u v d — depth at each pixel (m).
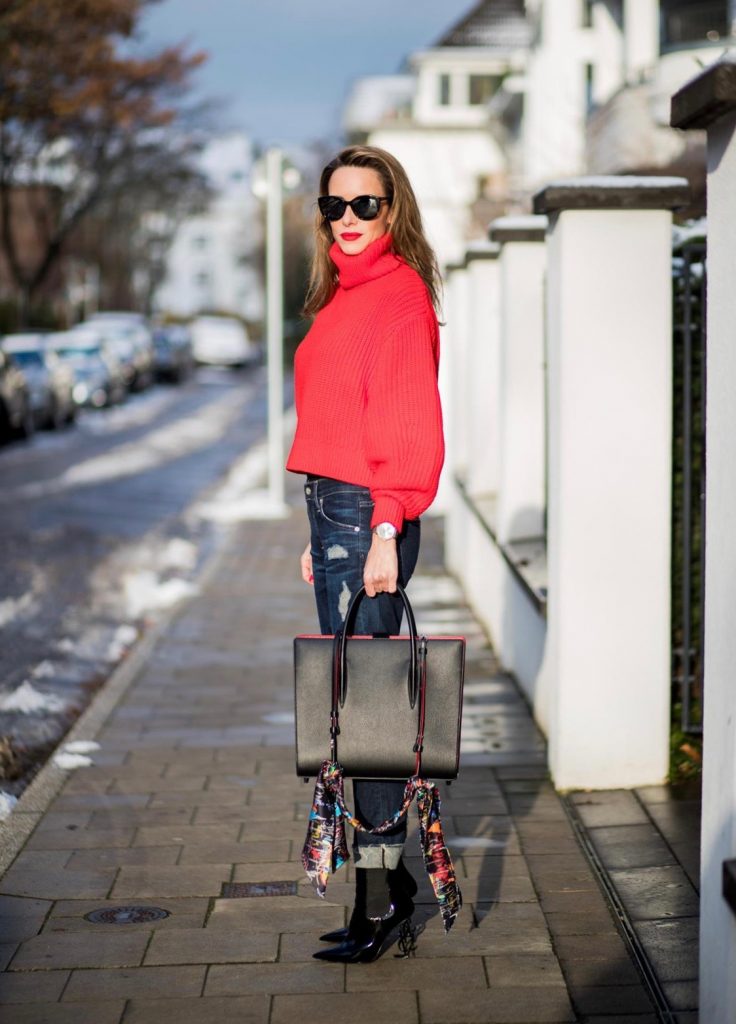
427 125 41.72
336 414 3.62
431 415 3.54
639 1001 3.52
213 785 5.53
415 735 3.42
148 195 59.78
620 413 5.14
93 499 17.38
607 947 3.86
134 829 4.96
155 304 92.88
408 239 3.75
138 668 7.89
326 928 4.02
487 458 9.54
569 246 5.06
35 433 27.97
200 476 20.84
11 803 5.29
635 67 18.86
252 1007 3.50
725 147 2.94
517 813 5.08
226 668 7.88
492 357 9.50
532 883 4.36
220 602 10.19
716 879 3.04
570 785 5.31
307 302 3.93
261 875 4.48
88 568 11.98
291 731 6.43
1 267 56.12
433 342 3.66
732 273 2.90
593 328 5.10
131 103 35.78
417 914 4.13
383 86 65.69
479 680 7.39
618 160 15.22
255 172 15.48
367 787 3.71
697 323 5.70
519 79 32.44
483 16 49.28
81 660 8.45
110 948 3.88
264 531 14.46
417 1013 3.46
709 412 3.07
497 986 3.61
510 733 6.29
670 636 5.46
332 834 3.45
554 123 27.22
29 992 3.59
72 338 36.97
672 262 5.63
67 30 29.25
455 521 11.16
